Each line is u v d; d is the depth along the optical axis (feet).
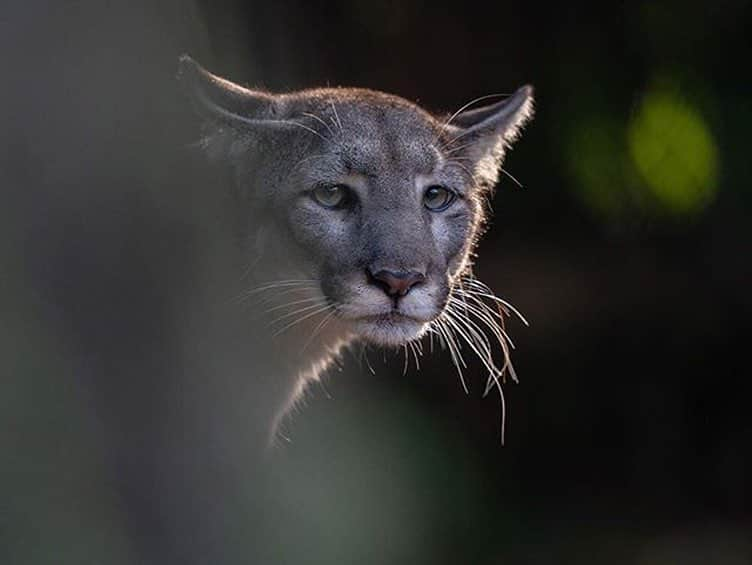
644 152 58.70
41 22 31.40
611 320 61.98
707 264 61.26
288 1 52.13
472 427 57.72
